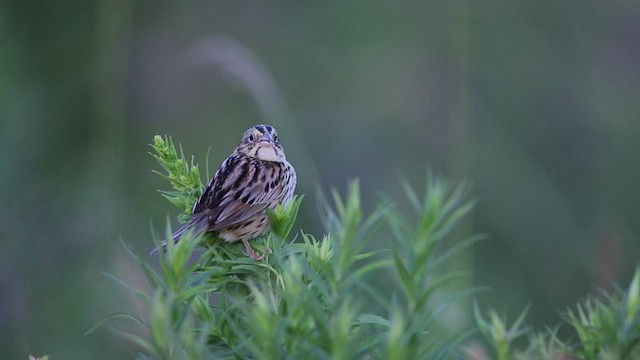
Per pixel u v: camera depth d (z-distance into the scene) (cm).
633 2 1608
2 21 1252
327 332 272
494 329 301
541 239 1356
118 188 1188
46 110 1248
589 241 1340
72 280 1070
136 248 1132
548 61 1557
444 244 1085
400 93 1500
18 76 1245
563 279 1320
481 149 1430
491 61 1519
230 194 699
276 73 1540
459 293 291
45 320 1046
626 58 1584
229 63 1226
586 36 1595
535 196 1397
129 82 1355
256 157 734
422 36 1520
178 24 1445
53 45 1273
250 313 294
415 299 283
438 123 1468
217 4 1496
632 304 308
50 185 1195
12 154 1195
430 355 286
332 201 1283
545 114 1542
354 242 295
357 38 1529
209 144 1373
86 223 1127
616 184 1520
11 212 1151
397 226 290
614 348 304
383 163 1462
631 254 1309
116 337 895
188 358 283
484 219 1362
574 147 1548
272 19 1557
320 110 1525
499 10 1502
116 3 1292
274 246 371
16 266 1097
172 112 1370
